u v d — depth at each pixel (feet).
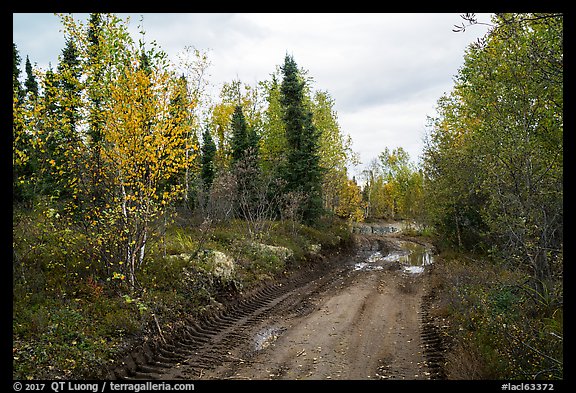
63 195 35.12
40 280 26.71
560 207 25.68
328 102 115.96
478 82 36.04
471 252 64.34
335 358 27.30
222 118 119.44
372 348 29.32
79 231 31.14
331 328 34.09
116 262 30.73
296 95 87.10
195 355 26.84
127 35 33.91
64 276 28.27
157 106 31.83
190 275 36.83
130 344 24.67
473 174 53.67
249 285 44.47
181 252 41.06
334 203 109.81
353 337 31.81
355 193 118.93
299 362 26.48
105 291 29.25
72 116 31.96
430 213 78.59
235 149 89.81
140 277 32.60
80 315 24.61
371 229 180.24
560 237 26.40
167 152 32.45
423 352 28.27
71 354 21.42
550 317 24.25
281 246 60.75
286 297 45.34
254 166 79.97
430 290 49.57
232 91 123.65
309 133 82.89
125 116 29.76
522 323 22.40
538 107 28.22
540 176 26.53
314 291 49.24
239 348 28.66
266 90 122.01
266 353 27.96
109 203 30.22
